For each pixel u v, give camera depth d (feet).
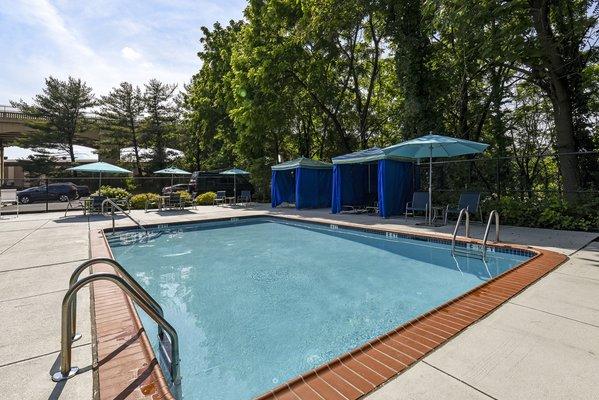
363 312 13.88
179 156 131.95
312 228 37.09
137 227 34.42
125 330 9.66
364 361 7.95
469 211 30.35
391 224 33.01
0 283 14.62
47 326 10.19
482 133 55.26
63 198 78.84
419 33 42.52
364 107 63.57
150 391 6.80
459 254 23.07
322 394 6.77
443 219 35.29
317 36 55.16
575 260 17.01
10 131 131.64
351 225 32.78
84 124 123.65
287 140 77.15
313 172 55.06
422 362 7.89
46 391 6.89
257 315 13.83
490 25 34.22
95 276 7.44
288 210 51.57
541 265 15.89
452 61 43.88
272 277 19.19
